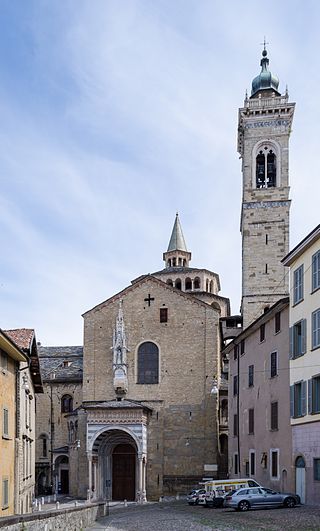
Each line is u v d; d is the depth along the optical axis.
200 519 35.97
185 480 66.75
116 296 73.00
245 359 56.72
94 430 65.31
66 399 81.69
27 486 42.84
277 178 80.06
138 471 65.12
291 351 43.25
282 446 44.91
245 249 78.94
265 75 85.00
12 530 16.72
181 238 104.00
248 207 79.75
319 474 37.62
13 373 34.81
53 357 89.38
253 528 28.41
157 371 70.44
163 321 71.56
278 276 77.44
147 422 67.75
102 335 72.44
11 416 34.12
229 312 95.75
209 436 67.56
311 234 39.38
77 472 71.19
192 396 69.06
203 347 70.19
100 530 30.50
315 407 38.72
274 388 47.53
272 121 81.56
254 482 47.53
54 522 21.53
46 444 80.88
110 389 70.94
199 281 91.56
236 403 59.81
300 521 30.22
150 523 34.78
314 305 39.56
